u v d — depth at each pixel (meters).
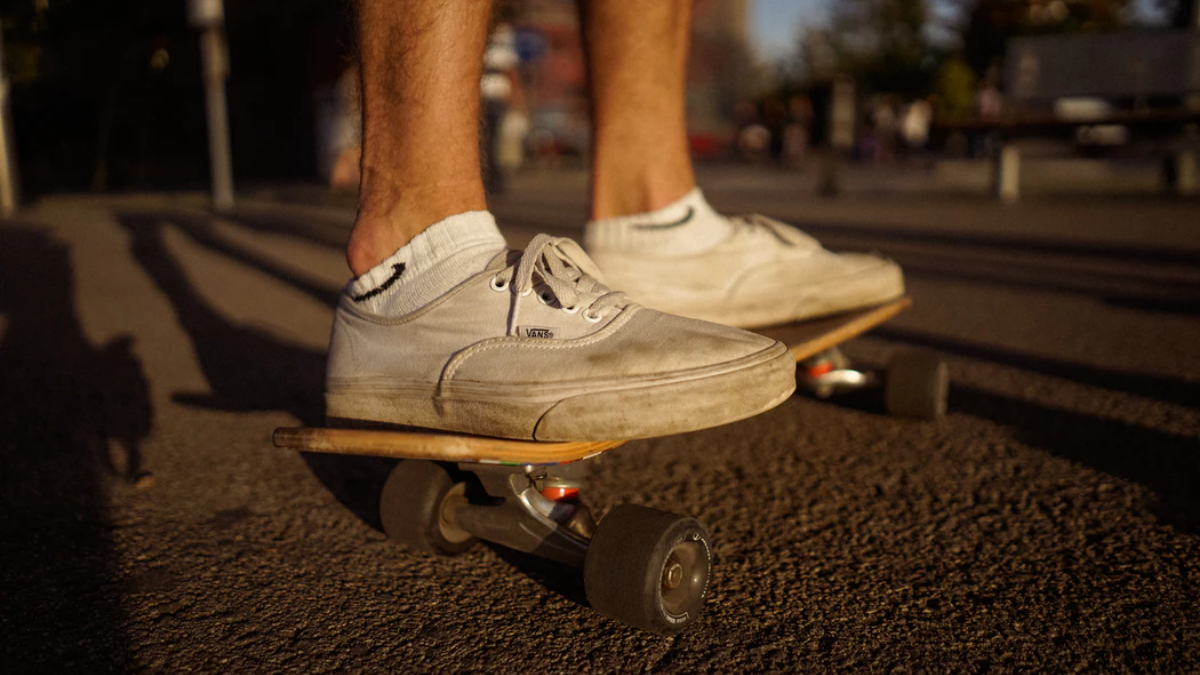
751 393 0.54
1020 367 1.27
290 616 0.57
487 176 0.68
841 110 4.85
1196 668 0.51
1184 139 4.19
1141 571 0.63
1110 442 0.93
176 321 1.63
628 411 0.52
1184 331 1.49
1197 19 4.28
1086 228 2.99
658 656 0.52
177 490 0.80
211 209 4.04
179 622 0.56
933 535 0.70
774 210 3.81
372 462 0.89
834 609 0.58
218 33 4.12
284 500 0.78
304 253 2.59
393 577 0.63
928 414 0.99
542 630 0.55
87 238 2.88
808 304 0.79
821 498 0.78
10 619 0.56
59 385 1.18
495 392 0.54
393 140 0.59
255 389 1.16
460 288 0.57
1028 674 0.50
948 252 2.48
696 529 0.54
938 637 0.55
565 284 0.56
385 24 0.57
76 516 0.74
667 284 0.76
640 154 0.78
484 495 0.66
